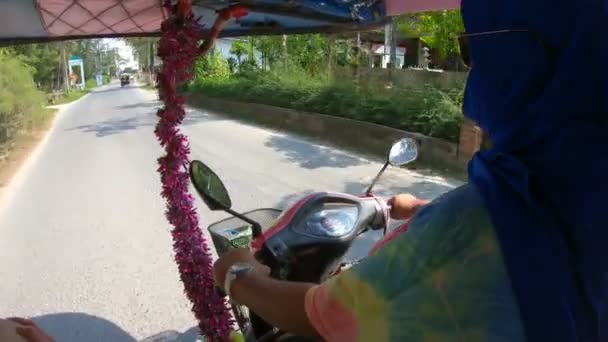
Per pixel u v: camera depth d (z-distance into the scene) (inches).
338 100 447.8
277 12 94.1
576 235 28.5
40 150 482.6
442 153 307.7
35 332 56.9
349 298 34.0
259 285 46.1
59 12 94.0
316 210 72.6
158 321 146.7
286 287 43.6
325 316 35.7
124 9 93.7
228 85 694.5
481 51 32.1
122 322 147.8
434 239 31.0
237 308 77.7
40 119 673.0
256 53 831.7
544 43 28.6
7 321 56.2
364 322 33.0
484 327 29.3
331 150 383.9
